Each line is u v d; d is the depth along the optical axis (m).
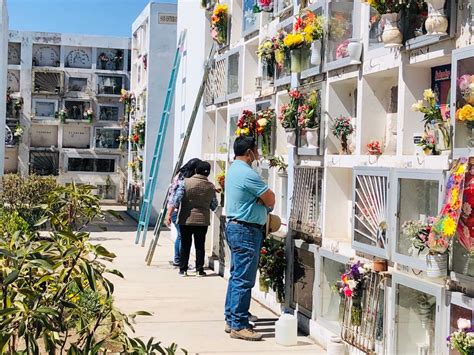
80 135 21.80
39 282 2.83
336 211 4.82
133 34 17.97
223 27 7.50
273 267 5.46
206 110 8.38
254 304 6.11
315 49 4.84
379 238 3.92
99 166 21.69
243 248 4.89
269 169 6.00
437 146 3.40
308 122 4.89
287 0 5.72
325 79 4.86
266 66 6.11
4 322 2.56
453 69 3.18
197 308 5.89
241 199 4.85
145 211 11.08
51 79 21.47
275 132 5.88
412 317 3.63
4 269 2.74
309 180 5.05
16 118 21.14
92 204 3.68
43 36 21.42
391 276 3.80
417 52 3.65
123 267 8.12
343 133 4.60
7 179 9.77
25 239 3.01
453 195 3.09
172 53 14.77
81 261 2.86
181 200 7.38
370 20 4.18
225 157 7.55
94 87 21.78
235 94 7.04
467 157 3.09
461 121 3.15
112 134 21.77
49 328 2.57
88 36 21.75
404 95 3.80
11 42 21.25
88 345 2.73
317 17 4.77
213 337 4.95
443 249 3.22
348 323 4.30
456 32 3.30
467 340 2.97
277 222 5.16
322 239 4.84
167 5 14.73
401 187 3.72
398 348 3.71
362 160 4.25
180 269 7.52
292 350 4.62
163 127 10.56
